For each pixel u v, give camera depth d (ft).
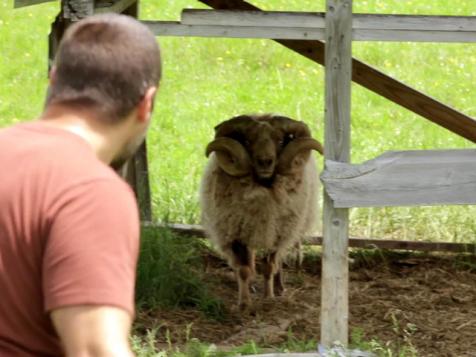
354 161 65.05
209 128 72.84
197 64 88.79
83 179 14.62
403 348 37.52
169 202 55.52
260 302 45.32
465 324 42.29
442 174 35.27
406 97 47.37
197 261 48.83
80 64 15.56
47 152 14.92
